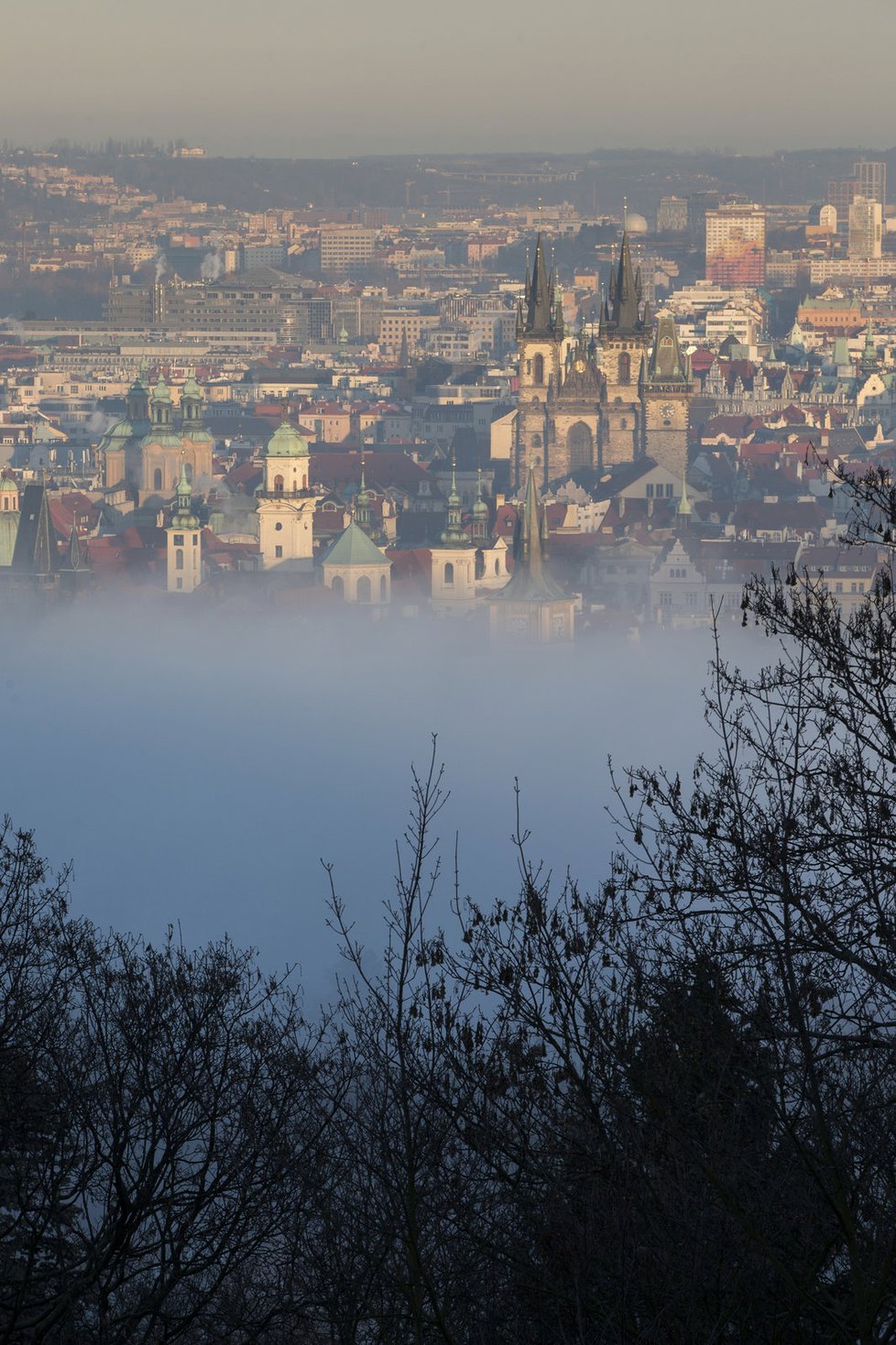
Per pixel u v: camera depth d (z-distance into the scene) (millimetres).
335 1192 178750
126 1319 172375
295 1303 165500
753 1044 155250
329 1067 174750
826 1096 154000
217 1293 176625
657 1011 157875
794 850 161000
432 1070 158250
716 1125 150375
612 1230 150000
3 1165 179875
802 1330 145875
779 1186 148000
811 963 160250
